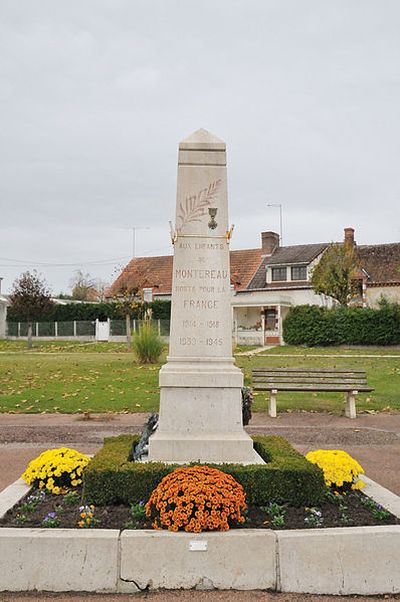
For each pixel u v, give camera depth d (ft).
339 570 15.44
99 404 50.37
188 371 22.70
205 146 24.22
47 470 20.57
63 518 17.49
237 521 16.72
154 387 60.03
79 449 32.17
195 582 15.30
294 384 45.14
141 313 137.18
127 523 16.75
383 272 151.12
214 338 23.43
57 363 85.25
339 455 21.18
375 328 128.67
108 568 15.23
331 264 137.18
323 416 45.32
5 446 33.32
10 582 15.19
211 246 23.91
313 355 108.37
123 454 21.42
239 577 15.35
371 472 27.27
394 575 15.51
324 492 19.02
